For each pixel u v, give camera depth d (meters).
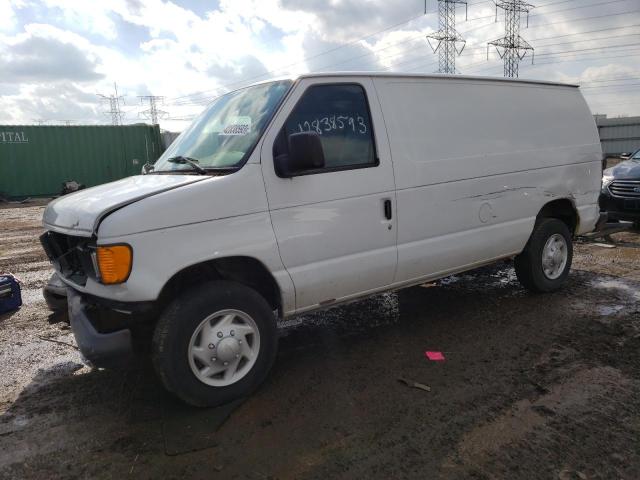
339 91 3.81
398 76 4.13
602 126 45.91
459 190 4.42
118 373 3.98
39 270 7.71
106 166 21.02
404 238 4.11
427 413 3.20
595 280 5.95
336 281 3.77
